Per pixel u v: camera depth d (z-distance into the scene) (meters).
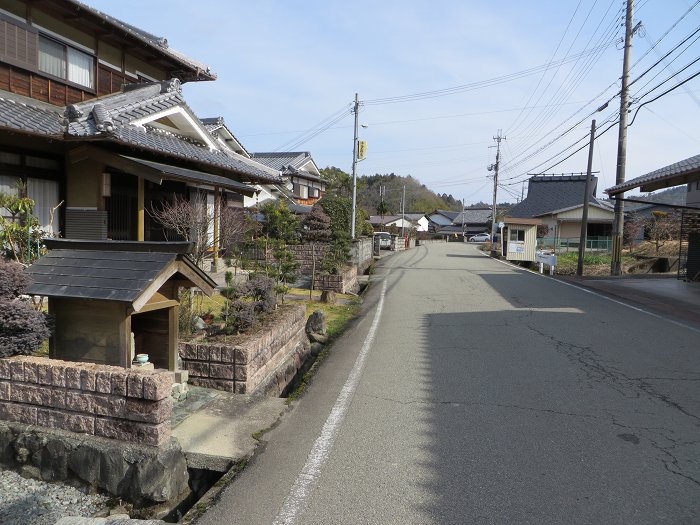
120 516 3.47
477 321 9.75
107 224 10.76
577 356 7.04
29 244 6.77
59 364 4.00
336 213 24.83
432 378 6.07
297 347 7.69
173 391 5.09
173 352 5.23
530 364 6.63
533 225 28.67
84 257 4.75
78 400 3.89
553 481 3.57
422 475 3.68
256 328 6.46
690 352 7.25
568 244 38.19
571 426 4.55
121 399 3.78
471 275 19.41
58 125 9.29
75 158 10.22
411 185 104.62
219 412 4.91
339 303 12.24
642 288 15.30
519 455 3.98
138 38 12.41
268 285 7.41
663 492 3.41
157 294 4.98
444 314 10.62
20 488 3.83
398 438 4.34
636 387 5.66
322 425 4.64
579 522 3.07
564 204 46.00
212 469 4.00
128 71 13.40
